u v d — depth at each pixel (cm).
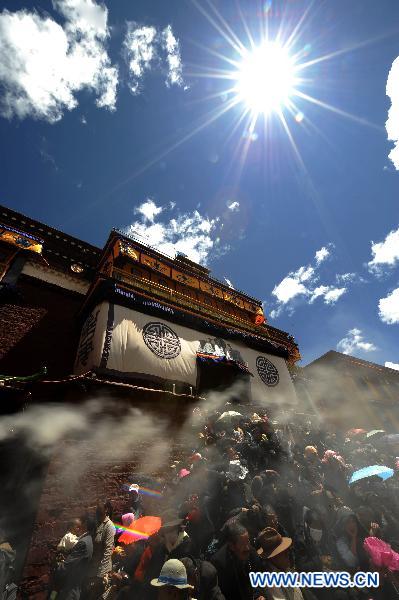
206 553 366
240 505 442
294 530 438
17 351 1005
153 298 1208
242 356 1374
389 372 2445
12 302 909
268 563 330
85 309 1166
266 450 605
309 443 852
